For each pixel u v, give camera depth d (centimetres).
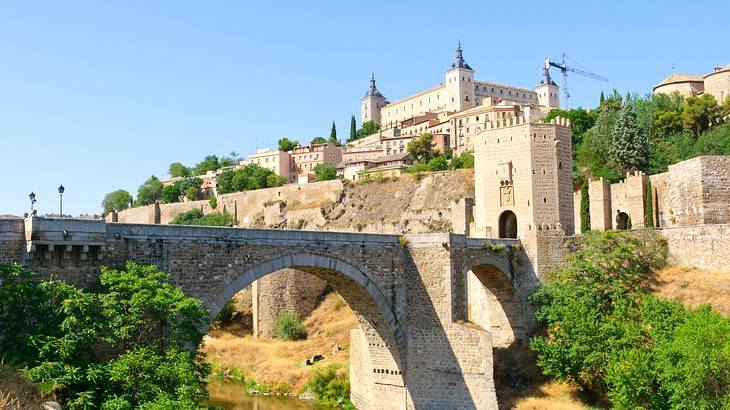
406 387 5778
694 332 4459
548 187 7306
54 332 3114
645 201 8825
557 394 5797
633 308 5738
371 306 5628
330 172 18588
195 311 3578
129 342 3438
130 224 3812
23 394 2714
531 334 6831
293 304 9088
